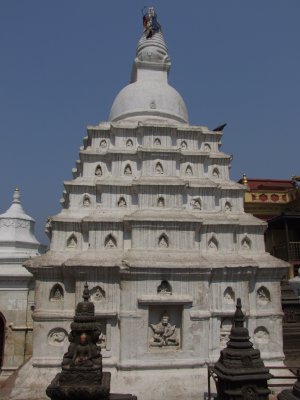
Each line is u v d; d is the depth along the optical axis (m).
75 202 22.22
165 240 20.31
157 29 30.20
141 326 18.56
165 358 18.45
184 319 18.94
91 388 12.00
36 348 18.83
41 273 19.58
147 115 26.06
